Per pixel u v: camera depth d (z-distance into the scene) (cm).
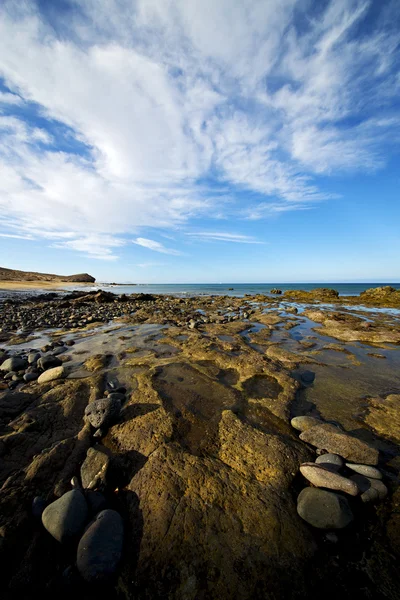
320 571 181
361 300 2552
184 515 217
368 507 229
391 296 2559
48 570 186
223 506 225
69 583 177
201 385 469
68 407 382
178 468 265
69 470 271
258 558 187
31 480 252
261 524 210
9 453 288
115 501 239
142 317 1297
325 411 398
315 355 682
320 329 1013
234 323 1103
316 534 205
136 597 170
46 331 980
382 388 480
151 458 280
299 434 333
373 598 167
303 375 541
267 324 1140
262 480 254
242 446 302
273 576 178
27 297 2600
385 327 1033
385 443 322
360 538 202
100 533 198
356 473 266
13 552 194
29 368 561
